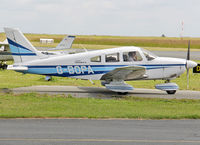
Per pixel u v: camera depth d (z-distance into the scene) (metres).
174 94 42.22
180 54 138.88
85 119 26.11
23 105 31.08
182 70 42.31
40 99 34.69
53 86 46.66
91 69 40.75
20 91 40.25
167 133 22.52
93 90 43.84
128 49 41.34
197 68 50.75
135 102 35.06
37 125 23.70
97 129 23.06
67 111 28.97
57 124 24.16
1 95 36.19
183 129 23.75
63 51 104.81
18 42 40.78
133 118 27.00
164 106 33.16
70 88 45.00
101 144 19.67
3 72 69.06
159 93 42.94
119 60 40.97
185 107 33.03
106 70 40.69
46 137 20.75
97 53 40.84
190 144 20.14
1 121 24.66
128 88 40.41
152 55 42.31
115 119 26.39
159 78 42.47
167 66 41.97
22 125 23.58
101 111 29.38
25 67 40.59
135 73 39.97
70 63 40.78
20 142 19.59
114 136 21.42
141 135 21.86
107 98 37.59
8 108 29.36
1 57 75.94
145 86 50.75
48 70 40.94
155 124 25.09
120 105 32.84
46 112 28.09
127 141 20.41
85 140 20.36
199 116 28.03
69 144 19.48
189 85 53.91
